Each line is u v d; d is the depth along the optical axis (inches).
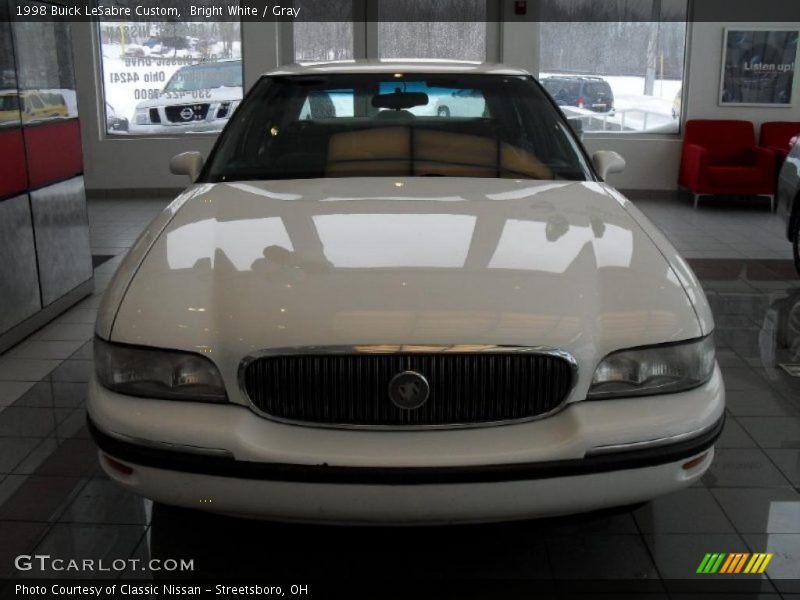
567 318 72.4
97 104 349.4
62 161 174.2
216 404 71.2
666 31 349.7
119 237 270.4
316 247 81.2
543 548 88.7
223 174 108.6
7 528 92.3
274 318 71.5
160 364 71.8
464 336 70.3
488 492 69.0
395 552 87.9
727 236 274.4
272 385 70.8
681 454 71.9
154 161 355.3
